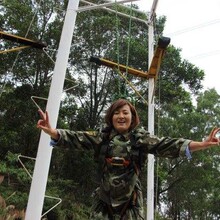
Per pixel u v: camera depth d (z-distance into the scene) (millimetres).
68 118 24984
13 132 20594
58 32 23188
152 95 9883
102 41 25141
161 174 25000
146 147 3043
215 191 33219
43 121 3041
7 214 11242
